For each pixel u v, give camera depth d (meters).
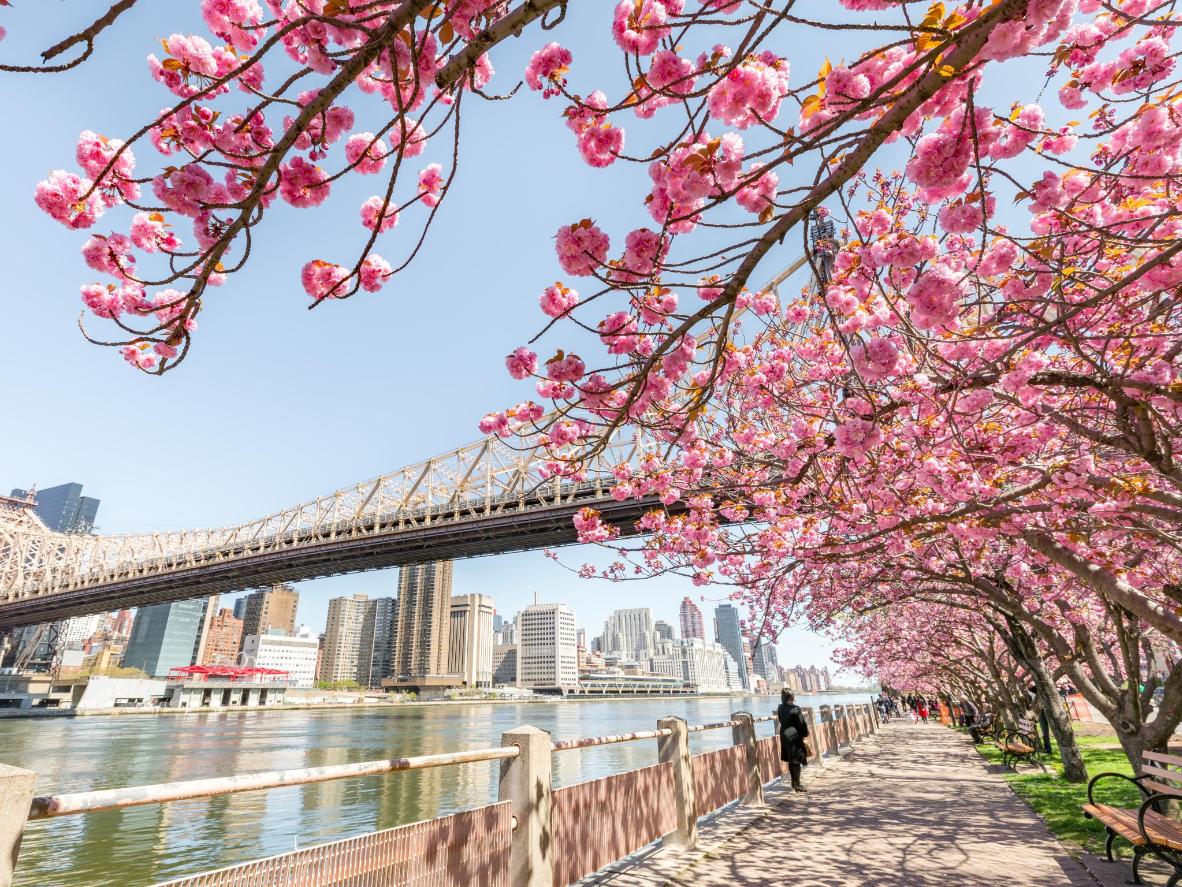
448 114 2.29
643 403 3.58
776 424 7.45
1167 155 3.25
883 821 6.61
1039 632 7.82
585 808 4.29
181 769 25.39
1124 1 3.06
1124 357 4.97
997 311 4.04
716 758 6.88
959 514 5.33
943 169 2.28
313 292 2.83
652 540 7.59
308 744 37.12
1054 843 5.63
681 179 2.40
